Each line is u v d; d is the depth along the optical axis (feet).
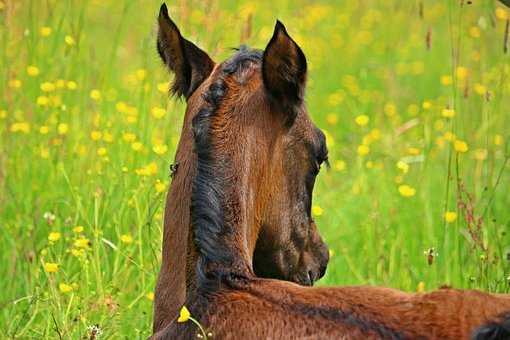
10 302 32.78
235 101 23.72
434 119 52.75
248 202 23.25
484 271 32.71
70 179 39.99
